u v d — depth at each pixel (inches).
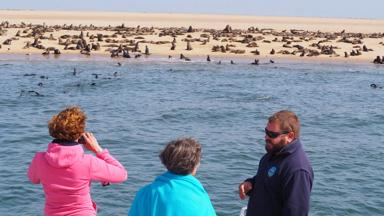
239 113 1040.2
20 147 716.0
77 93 1246.3
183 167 173.0
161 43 2500.0
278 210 203.2
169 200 170.4
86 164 197.9
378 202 529.7
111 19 5654.5
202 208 171.5
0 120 908.6
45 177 198.4
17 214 471.5
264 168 208.1
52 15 6279.5
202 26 4785.9
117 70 1737.2
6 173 581.3
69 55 2090.3
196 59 2112.5
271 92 1355.8
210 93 1304.1
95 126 874.1
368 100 1277.1
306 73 1829.5
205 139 799.7
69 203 199.3
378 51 2536.9
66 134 197.8
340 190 560.1
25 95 1190.9
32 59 1947.6
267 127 204.4
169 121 938.1
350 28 5290.4
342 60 2233.0
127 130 848.9
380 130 916.6
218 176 596.7
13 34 2704.2
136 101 1147.9
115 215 471.8
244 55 2262.6
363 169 649.6
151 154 694.5
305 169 198.2
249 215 212.1
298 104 1182.9
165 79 1550.2
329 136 853.2
